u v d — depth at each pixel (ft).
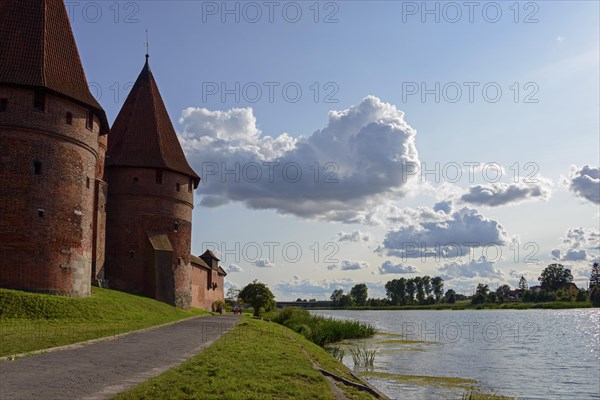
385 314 488.02
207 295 288.30
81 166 122.31
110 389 42.73
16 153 111.04
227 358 61.77
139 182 176.55
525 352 146.51
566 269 610.24
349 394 52.13
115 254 171.94
